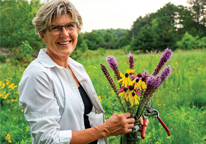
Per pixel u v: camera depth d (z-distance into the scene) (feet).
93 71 21.77
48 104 3.97
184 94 13.29
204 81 15.52
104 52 97.86
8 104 13.76
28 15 63.93
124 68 21.39
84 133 4.08
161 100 11.92
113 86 4.75
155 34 112.68
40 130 3.81
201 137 8.39
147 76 4.40
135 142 4.82
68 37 4.52
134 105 4.58
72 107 4.35
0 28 60.39
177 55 33.30
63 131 3.98
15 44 59.31
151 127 9.21
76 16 4.50
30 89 3.92
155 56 28.04
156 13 207.72
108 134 4.27
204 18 168.04
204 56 28.81
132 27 216.74
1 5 62.13
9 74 21.72
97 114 5.44
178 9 197.06
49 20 4.31
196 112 10.53
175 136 8.16
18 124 10.74
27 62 38.86
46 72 4.15
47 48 4.84
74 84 4.58
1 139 9.49
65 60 5.03
